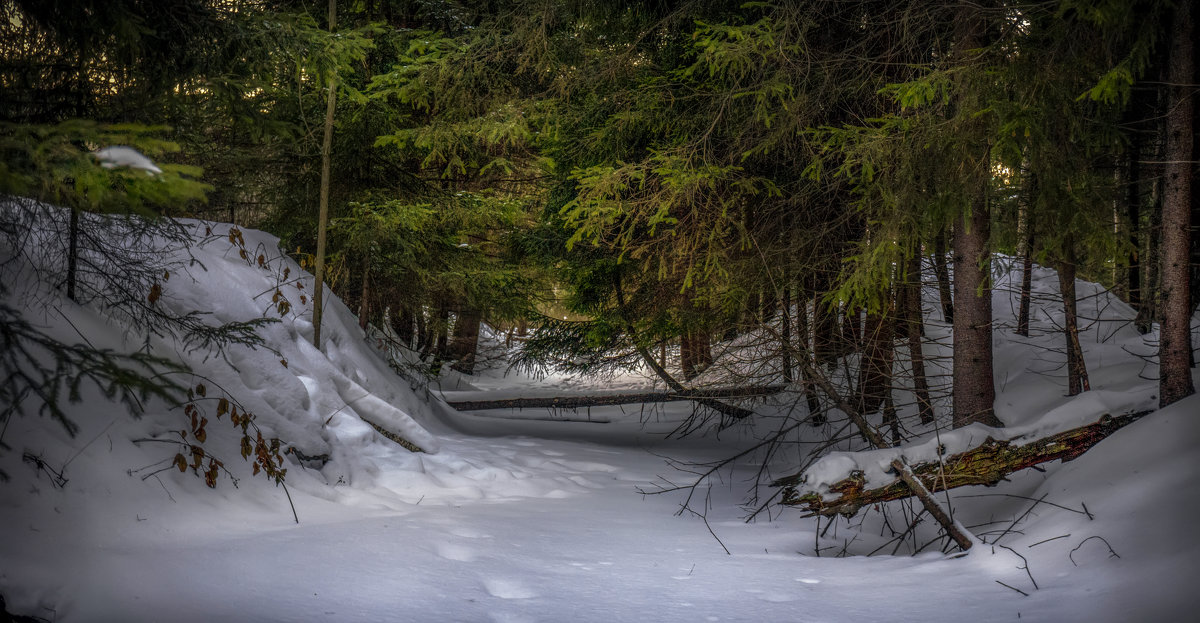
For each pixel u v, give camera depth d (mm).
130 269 6062
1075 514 4570
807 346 7746
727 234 8500
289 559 4125
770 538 5590
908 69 6898
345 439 7164
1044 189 5660
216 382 6324
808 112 7340
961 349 7227
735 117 7859
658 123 8836
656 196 7785
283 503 5504
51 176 3641
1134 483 4531
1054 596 3629
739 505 6957
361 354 9242
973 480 5625
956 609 3592
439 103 9500
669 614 3604
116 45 4801
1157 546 3805
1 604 3283
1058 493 5043
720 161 8188
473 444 9008
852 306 8648
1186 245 5352
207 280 7586
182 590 3549
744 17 7941
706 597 3908
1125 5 4461
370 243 10273
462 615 3459
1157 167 8055
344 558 4219
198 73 5359
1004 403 7223
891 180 6203
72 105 5047
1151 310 8945
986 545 4605
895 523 6250
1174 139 5410
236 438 5895
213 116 6273
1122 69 4656
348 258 11297
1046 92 5148
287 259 9289
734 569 4547
